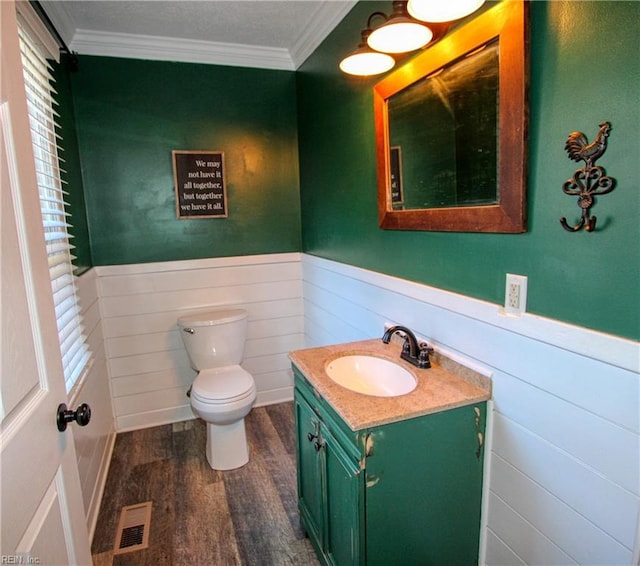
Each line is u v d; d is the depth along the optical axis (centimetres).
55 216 184
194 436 269
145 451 251
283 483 219
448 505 130
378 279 190
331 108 228
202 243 279
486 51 117
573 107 96
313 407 151
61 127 207
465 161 130
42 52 177
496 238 123
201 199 273
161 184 265
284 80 282
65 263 184
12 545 70
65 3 201
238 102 274
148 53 252
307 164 274
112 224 259
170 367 281
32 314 87
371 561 123
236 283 290
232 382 236
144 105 256
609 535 96
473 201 128
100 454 223
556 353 105
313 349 172
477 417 128
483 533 136
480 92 121
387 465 119
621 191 88
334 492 138
